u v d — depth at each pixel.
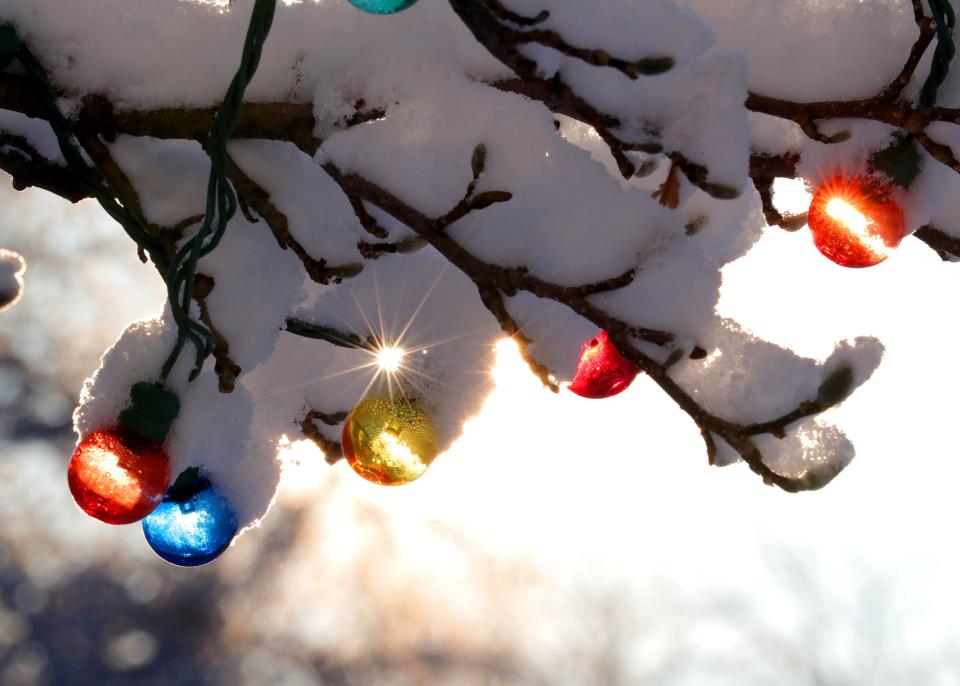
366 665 4.69
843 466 0.81
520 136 0.81
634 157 0.84
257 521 0.85
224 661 4.49
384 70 0.82
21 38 0.82
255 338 0.82
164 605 4.46
